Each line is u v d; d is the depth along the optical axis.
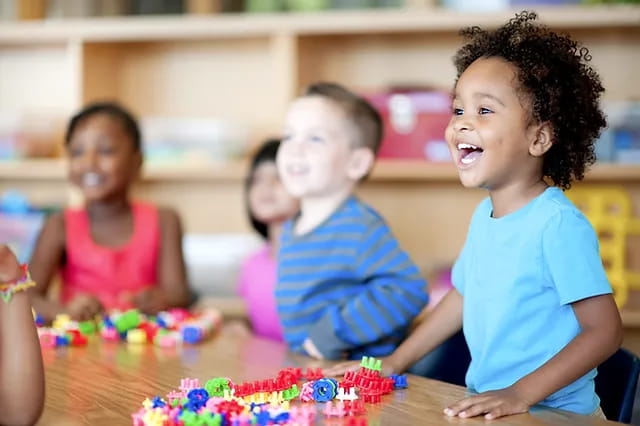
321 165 1.52
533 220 1.06
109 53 2.69
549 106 1.07
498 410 0.90
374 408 0.92
